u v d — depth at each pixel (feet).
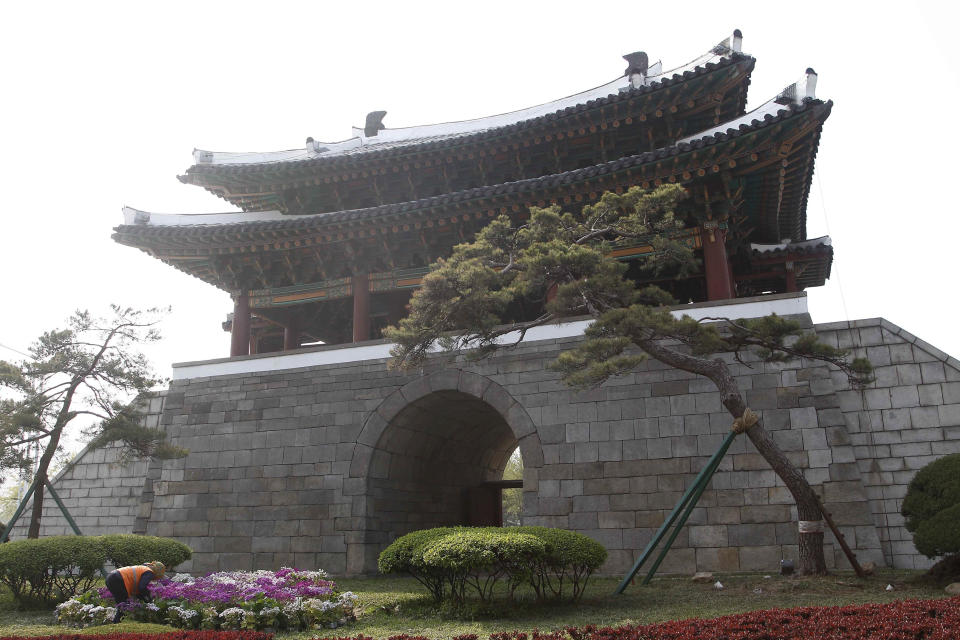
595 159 77.87
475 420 74.64
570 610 39.11
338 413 65.92
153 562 42.78
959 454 43.04
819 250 74.38
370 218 70.79
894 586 41.39
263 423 68.18
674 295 83.66
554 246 47.34
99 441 60.54
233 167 82.64
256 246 76.54
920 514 42.50
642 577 51.44
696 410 55.26
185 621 38.34
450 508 78.89
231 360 71.51
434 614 40.06
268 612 37.42
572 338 60.34
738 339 47.80
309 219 72.13
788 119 56.08
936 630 26.08
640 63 81.82
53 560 45.52
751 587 44.04
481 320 49.62
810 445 52.06
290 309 89.71
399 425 65.21
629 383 57.57
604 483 56.03
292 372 68.80
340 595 41.19
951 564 41.98
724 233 64.39
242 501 66.39
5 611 46.03
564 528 56.03
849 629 26.99
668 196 48.88
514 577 39.73
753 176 63.57
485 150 76.84
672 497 54.03
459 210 68.95
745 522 51.65
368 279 76.59
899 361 53.83
